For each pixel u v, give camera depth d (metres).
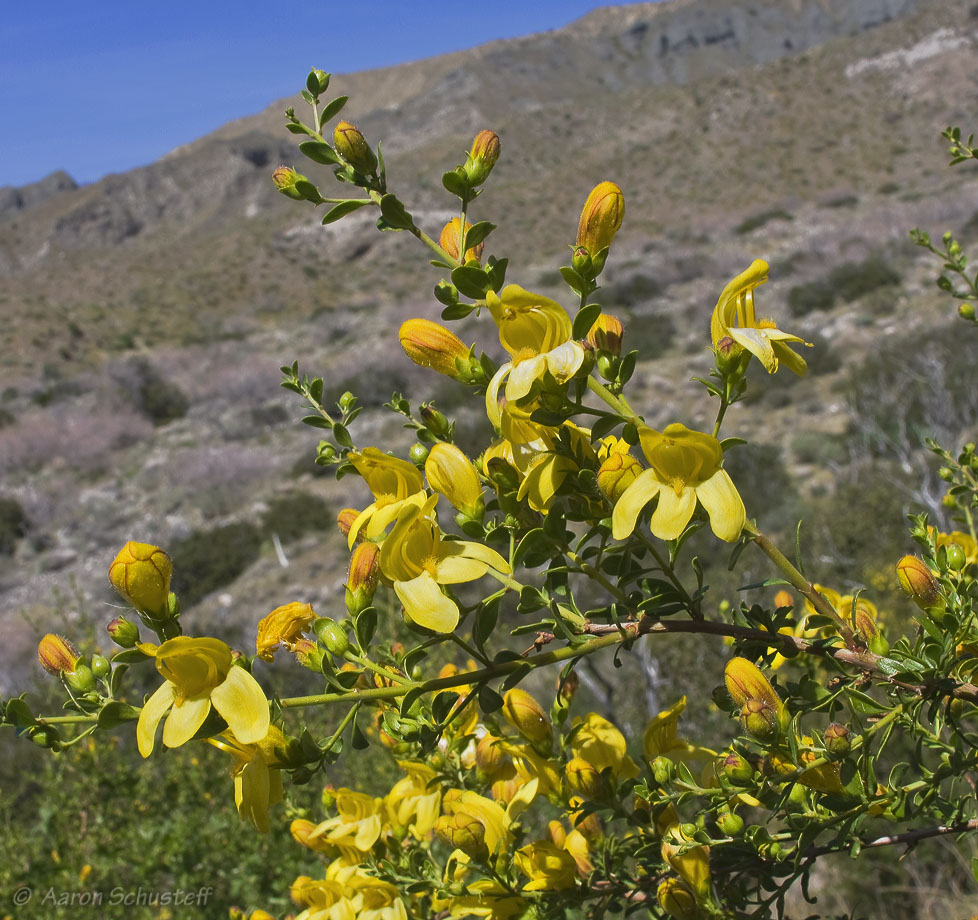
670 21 117.25
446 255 1.49
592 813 1.76
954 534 2.12
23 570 21.28
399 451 20.78
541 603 1.39
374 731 2.75
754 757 1.46
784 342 1.37
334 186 65.38
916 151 50.28
